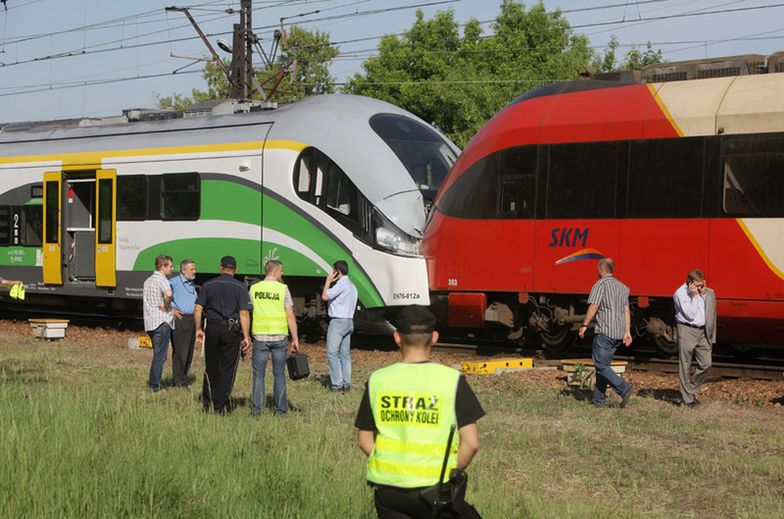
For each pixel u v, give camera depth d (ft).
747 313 46.42
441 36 157.48
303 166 59.47
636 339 55.67
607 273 39.32
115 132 70.69
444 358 54.95
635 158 49.47
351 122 59.26
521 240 52.70
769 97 46.52
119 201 68.23
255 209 61.05
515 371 48.32
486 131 54.75
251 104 66.74
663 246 48.55
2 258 76.38
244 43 116.26
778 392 42.68
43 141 74.49
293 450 27.89
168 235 65.26
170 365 51.44
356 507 23.02
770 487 27.55
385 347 62.03
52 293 73.46
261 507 22.44
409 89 147.33
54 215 72.90
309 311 61.62
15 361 51.52
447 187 55.57
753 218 46.19
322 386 44.96
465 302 54.49
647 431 34.86
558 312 52.47
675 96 49.03
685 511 25.25
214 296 36.01
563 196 51.52
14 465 24.48
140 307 70.49
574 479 28.43
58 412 31.19
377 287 56.49
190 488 23.76
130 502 22.25
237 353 36.17
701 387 44.34
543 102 53.31
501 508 23.35
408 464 15.26
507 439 33.24
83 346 60.03
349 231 57.47
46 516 21.16
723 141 47.16
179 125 66.74
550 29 162.40
